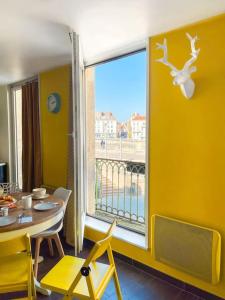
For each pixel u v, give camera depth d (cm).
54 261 263
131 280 233
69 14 188
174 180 221
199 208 207
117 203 357
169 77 220
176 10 182
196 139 206
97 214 356
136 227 314
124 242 263
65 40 242
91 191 338
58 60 307
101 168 370
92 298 141
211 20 193
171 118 221
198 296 210
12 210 211
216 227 198
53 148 355
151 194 239
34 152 397
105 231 281
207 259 195
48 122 362
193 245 203
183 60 211
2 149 504
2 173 488
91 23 203
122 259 266
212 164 199
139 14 188
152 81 233
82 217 275
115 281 177
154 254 229
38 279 231
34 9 179
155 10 182
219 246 192
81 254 278
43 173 377
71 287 146
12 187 396
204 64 198
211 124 197
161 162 230
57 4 172
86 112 321
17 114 475
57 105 341
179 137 217
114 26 210
